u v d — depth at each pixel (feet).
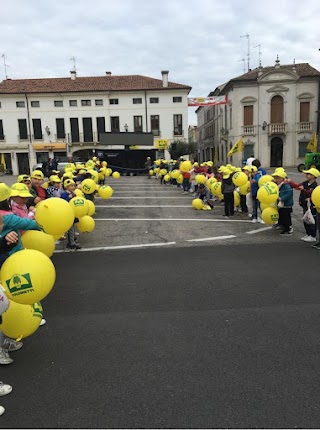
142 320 14.48
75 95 140.77
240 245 25.62
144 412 9.46
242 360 11.66
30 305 11.40
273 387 10.32
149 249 24.98
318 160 95.14
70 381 10.84
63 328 13.98
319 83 128.26
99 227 33.06
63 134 142.82
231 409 9.48
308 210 25.99
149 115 141.49
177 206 45.14
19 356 12.23
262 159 133.28
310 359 11.65
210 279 18.79
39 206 13.56
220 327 13.78
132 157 110.93
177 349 12.37
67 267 21.24
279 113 131.13
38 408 9.72
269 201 26.76
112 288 17.84
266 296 16.51
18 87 143.84
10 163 144.15
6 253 12.07
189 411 9.45
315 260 21.71
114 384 10.63
